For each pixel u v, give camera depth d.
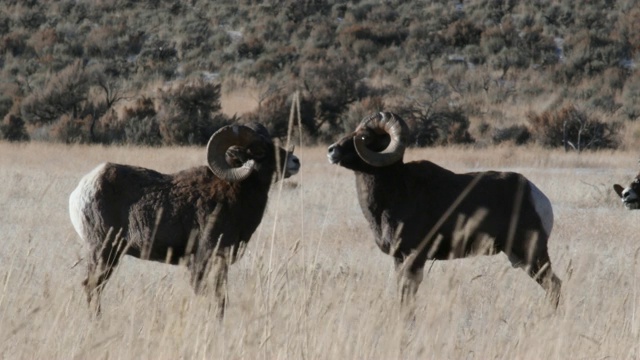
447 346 22.58
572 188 87.69
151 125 184.00
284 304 23.30
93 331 23.25
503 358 23.19
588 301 29.22
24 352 22.12
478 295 30.28
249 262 36.12
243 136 33.78
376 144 36.53
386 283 31.38
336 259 35.44
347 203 74.81
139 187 34.00
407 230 35.62
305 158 138.25
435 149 160.38
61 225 56.19
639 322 25.66
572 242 51.50
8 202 69.69
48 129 191.38
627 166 130.12
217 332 22.58
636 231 57.34
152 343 21.88
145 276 36.97
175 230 33.56
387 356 21.69
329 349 21.70
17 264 34.62
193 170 34.56
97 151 148.62
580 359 23.50
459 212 35.53
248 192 33.91
